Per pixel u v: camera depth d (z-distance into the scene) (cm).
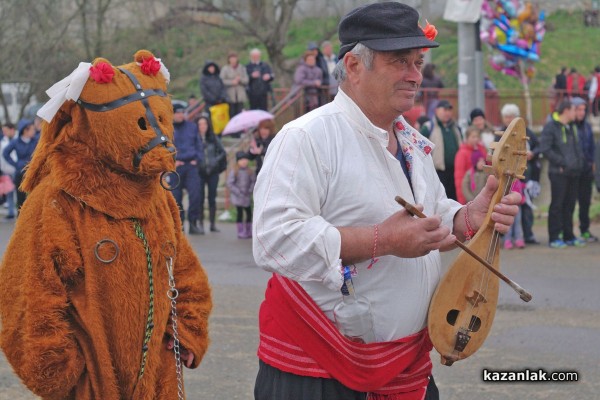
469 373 666
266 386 354
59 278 372
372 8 339
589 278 1029
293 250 327
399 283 344
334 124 341
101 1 2839
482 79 1579
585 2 3581
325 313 344
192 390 622
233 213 1711
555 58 3161
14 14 2758
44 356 367
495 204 356
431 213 364
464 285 352
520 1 2014
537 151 1291
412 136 362
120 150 375
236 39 3494
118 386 381
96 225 377
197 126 1484
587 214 1343
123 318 378
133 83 383
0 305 379
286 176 332
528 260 1159
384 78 337
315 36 3734
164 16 3284
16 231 380
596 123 2014
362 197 338
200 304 411
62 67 2795
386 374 345
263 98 2047
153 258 388
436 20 3359
